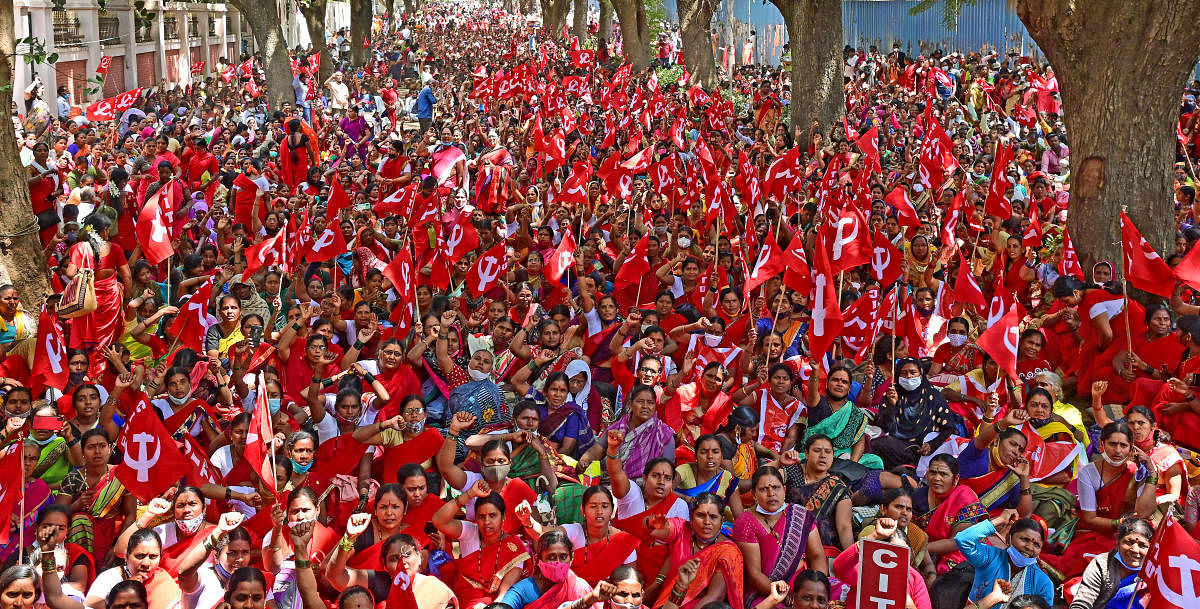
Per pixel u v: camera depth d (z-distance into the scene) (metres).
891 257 10.29
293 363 9.02
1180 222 13.59
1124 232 9.23
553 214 13.83
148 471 6.63
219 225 12.95
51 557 5.65
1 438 7.24
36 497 6.69
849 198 12.70
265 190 14.41
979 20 36.12
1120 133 11.32
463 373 8.79
